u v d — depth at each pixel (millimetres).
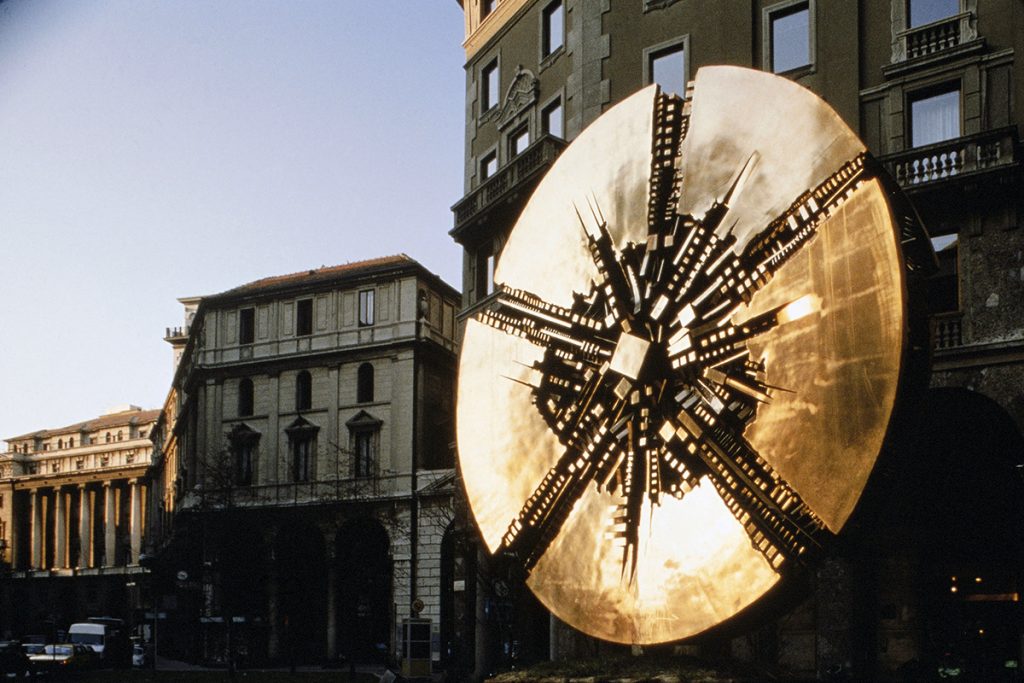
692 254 14438
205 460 71188
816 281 12867
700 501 13547
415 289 65688
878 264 12258
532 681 14539
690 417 13789
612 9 33594
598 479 15164
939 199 27234
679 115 15828
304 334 69688
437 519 60094
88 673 58188
